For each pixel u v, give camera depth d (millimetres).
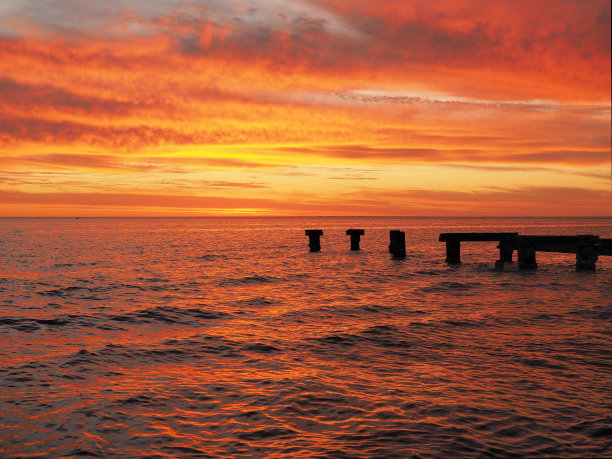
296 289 21578
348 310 16188
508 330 12844
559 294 18844
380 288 21547
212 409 7578
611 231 100250
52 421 7090
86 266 33344
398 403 7758
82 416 7277
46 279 25281
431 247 52750
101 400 7938
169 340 12133
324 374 9336
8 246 59000
